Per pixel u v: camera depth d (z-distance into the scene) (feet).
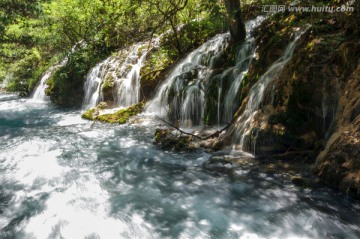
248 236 12.57
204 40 36.37
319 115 17.48
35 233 13.60
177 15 37.47
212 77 28.09
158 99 32.60
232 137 21.02
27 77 63.77
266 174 16.76
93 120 33.76
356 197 13.58
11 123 35.42
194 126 27.68
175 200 15.72
